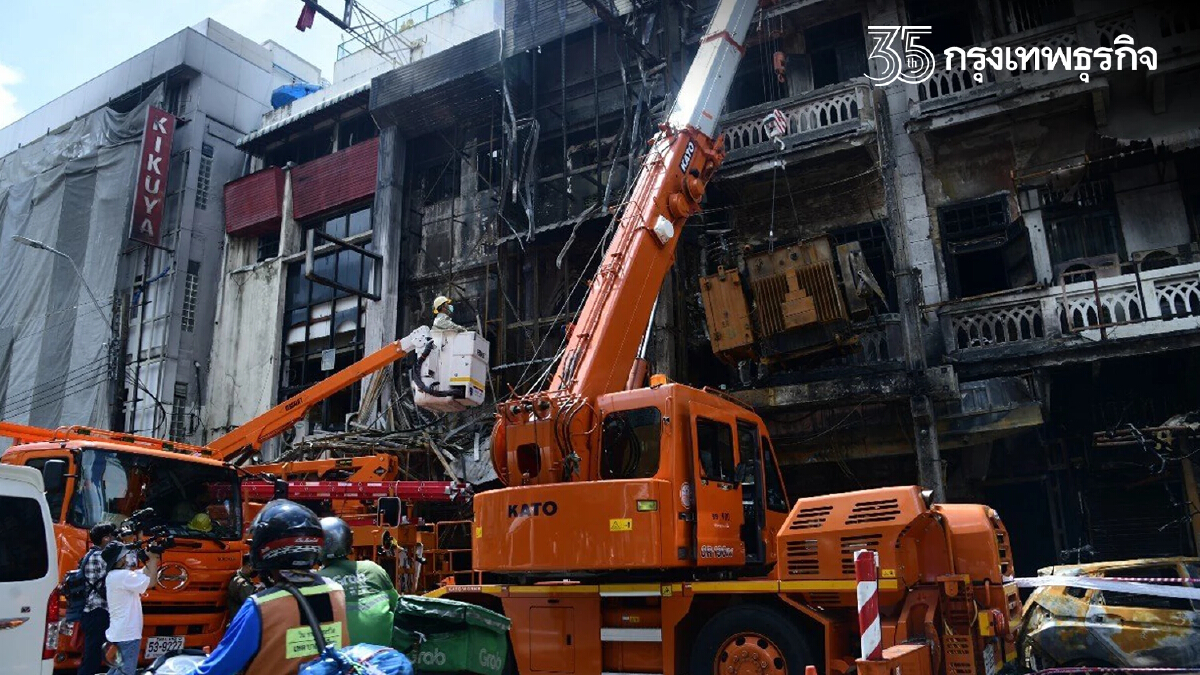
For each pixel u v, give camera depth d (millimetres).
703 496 7758
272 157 25828
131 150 26500
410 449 16141
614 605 8109
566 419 7992
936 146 15461
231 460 15078
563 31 18562
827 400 13586
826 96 15539
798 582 7176
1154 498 13656
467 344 14539
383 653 3242
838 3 16500
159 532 8812
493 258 19422
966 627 6719
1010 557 8469
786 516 9094
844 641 7051
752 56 17672
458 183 21406
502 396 17828
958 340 14203
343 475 13961
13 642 6309
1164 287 12602
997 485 14938
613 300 9156
